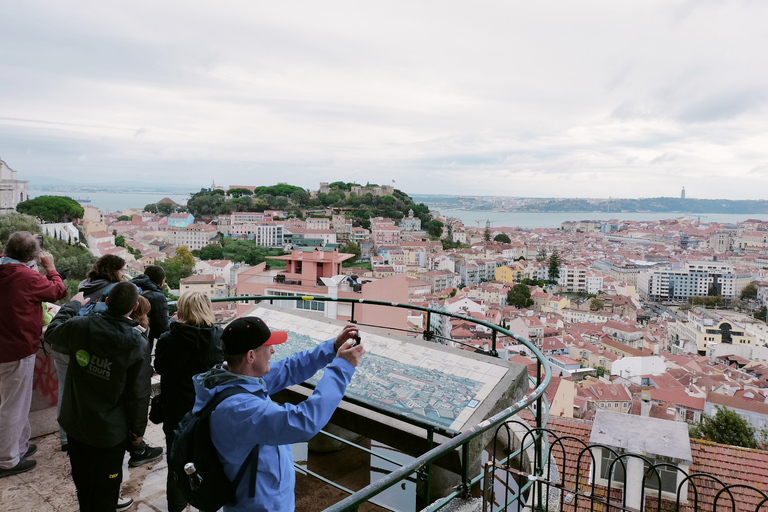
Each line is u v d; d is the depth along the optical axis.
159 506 3.39
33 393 4.26
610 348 85.69
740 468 8.36
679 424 7.64
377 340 4.01
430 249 164.25
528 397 2.82
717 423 30.58
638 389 58.59
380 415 3.46
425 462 2.08
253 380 2.00
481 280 163.00
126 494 3.52
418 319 82.44
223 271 123.44
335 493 3.81
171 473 2.00
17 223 51.91
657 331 116.06
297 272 34.84
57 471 3.80
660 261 196.38
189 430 1.91
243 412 1.82
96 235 106.44
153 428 4.48
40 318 3.67
